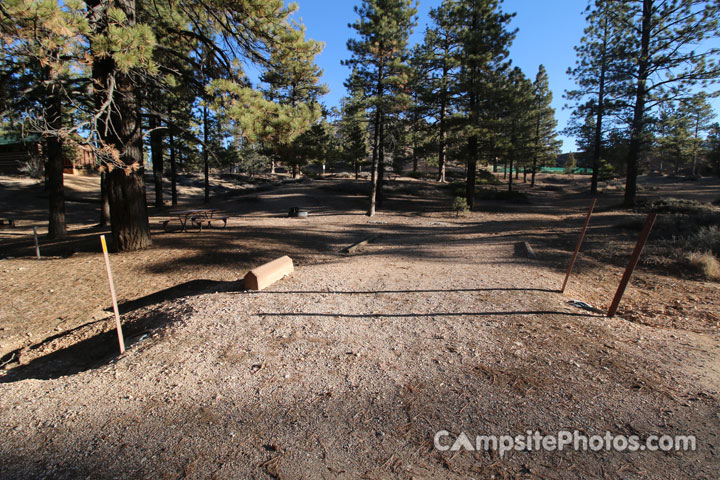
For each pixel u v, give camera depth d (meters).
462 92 22.58
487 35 21.67
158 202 27.27
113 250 10.75
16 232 18.64
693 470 2.22
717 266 7.99
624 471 2.23
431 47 25.95
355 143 36.91
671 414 2.80
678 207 17.83
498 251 10.56
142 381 3.52
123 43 6.91
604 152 25.64
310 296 5.97
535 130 43.44
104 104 8.24
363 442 2.56
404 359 3.78
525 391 3.14
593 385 3.23
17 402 3.25
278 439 2.61
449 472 2.26
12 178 37.00
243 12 9.34
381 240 14.27
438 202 28.23
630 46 20.00
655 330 4.70
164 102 15.18
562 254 10.01
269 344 4.21
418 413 2.87
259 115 8.95
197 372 3.65
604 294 6.64
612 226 14.71
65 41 6.52
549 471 2.25
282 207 25.73
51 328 6.01
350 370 3.58
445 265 8.73
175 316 5.29
